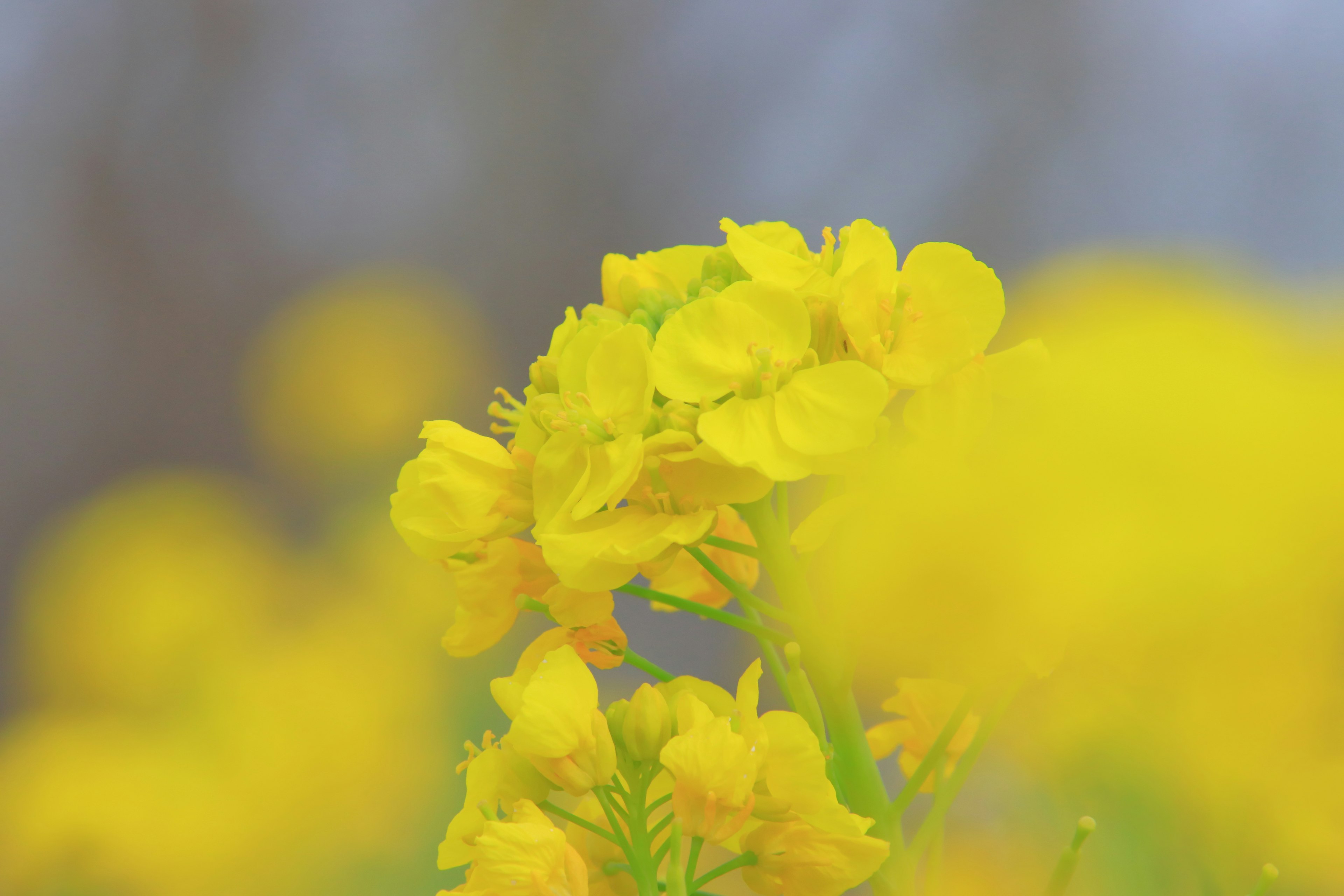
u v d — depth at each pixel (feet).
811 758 1.33
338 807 1.99
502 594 1.37
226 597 2.76
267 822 1.91
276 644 2.46
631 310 1.39
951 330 1.35
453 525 1.37
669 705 1.35
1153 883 1.33
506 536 1.37
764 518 1.37
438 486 1.36
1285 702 1.28
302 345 4.04
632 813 1.34
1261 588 1.26
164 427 4.85
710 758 1.33
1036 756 1.36
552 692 1.34
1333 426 1.26
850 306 1.35
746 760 1.33
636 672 2.53
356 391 3.94
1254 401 1.26
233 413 4.89
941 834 1.36
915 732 1.39
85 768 1.88
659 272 1.41
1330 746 1.29
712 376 1.35
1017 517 1.27
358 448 3.84
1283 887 1.32
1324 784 1.30
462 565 1.38
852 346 1.36
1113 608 1.27
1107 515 1.26
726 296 1.35
